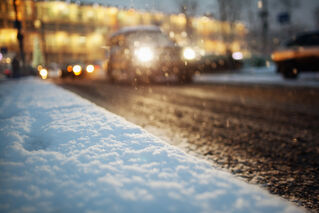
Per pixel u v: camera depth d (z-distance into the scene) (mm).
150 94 5617
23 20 29125
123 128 1698
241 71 11555
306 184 1501
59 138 1540
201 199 819
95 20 35312
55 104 2766
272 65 12906
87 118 2010
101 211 750
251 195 854
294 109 3688
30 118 2148
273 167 1759
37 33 30094
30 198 836
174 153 1271
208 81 8336
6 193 868
